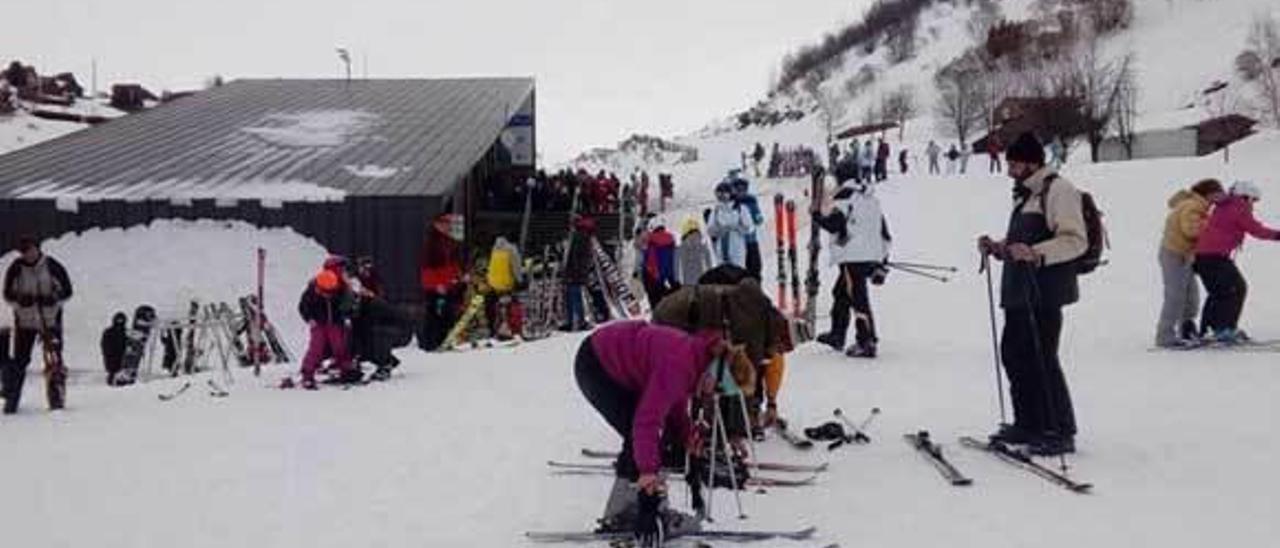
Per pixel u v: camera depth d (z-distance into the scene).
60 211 25.20
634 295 21.59
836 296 13.05
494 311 18.89
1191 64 85.56
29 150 32.22
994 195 35.88
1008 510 6.59
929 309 17.00
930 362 12.17
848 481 7.34
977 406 9.70
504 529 6.57
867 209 12.55
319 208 24.80
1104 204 28.53
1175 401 9.43
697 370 5.80
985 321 15.56
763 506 6.80
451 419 10.05
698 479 6.57
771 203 51.28
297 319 22.94
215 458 8.72
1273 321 13.90
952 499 6.85
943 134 85.00
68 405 11.98
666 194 57.56
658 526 5.84
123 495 7.64
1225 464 7.38
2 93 54.97
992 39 91.12
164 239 24.59
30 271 11.64
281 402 11.40
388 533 6.57
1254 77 71.31
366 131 34.88
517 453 8.54
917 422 9.11
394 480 7.80
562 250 23.94
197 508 7.24
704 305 6.88
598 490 7.39
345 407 10.95
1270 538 5.88
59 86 63.19
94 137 34.25
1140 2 101.25
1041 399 7.81
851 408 9.76
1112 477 7.19
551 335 18.92
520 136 47.62
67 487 7.92
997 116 70.50
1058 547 5.89
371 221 24.73
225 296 23.27
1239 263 18.56
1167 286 12.31
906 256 24.14
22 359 11.59
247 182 26.67
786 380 11.20
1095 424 8.69
